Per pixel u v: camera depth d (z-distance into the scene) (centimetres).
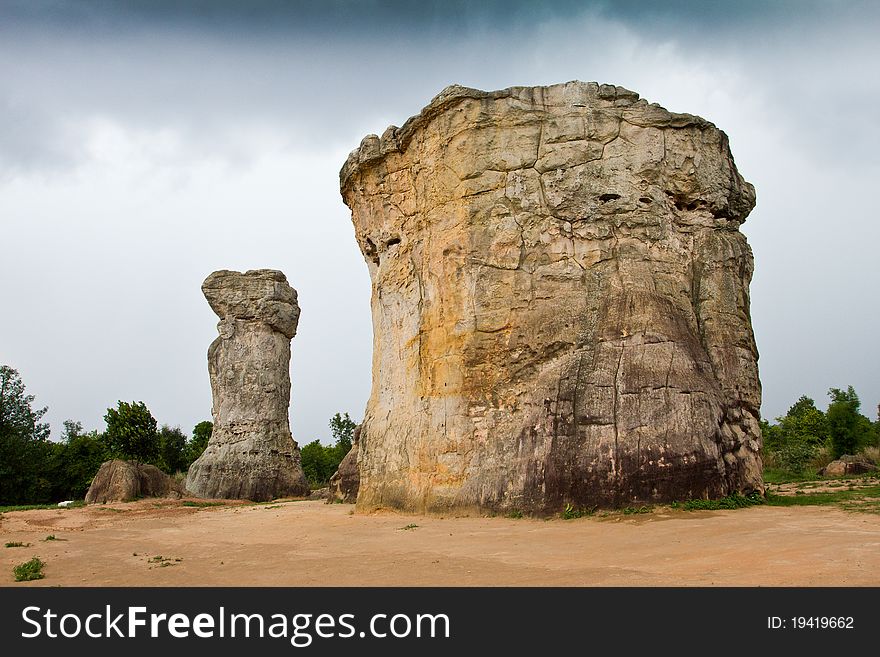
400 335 2030
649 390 1559
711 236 1819
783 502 1547
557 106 1852
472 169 1833
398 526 1535
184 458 5438
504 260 1773
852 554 836
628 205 1775
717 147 1902
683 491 1472
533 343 1702
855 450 3209
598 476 1496
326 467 6141
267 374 3775
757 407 1755
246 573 1016
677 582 757
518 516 1528
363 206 2248
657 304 1667
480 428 1689
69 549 1382
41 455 4159
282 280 3988
